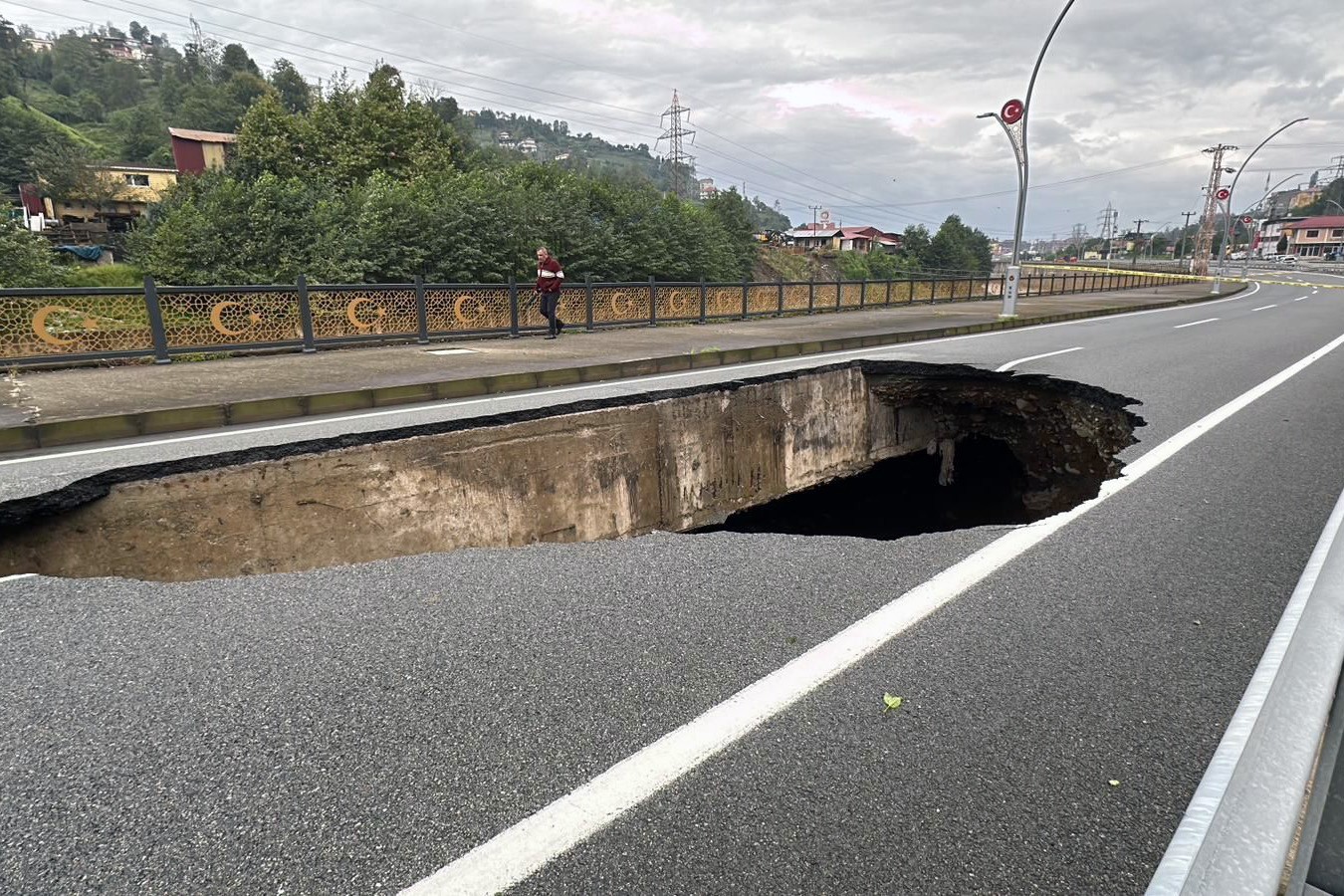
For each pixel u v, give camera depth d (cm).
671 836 178
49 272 2356
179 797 193
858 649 268
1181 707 231
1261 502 430
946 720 225
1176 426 623
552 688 243
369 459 532
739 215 5188
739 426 848
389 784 197
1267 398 745
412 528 558
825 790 194
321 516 514
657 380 900
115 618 295
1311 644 113
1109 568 340
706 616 296
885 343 1356
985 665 256
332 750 212
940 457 1232
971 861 171
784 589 322
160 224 2538
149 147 7556
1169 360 1038
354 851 175
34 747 214
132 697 239
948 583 326
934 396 1090
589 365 930
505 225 2680
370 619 295
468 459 585
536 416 644
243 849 175
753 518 902
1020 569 340
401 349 1130
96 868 170
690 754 209
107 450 546
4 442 557
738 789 194
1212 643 271
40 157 5538
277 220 2328
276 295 1045
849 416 1030
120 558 449
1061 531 390
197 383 789
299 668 257
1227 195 3516
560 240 2955
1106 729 221
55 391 734
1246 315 2061
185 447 548
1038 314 1928
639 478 728
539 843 176
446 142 3641
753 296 1838
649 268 3450
